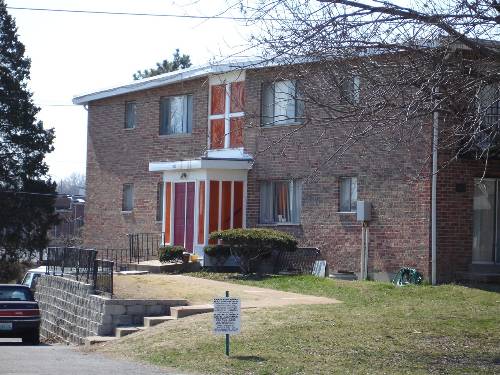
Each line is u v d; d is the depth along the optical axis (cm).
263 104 2717
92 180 3538
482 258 2372
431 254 2302
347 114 1360
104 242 3453
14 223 4416
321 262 2570
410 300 2019
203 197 2841
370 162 2467
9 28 4447
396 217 2398
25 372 1348
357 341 1532
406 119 1334
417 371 1300
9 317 2166
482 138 1561
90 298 2089
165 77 3102
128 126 3378
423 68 1323
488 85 1381
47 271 2731
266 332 1619
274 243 2511
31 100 4512
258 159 2786
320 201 2616
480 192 2375
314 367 1338
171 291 2189
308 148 2619
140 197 3284
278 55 1346
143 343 1680
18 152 4462
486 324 1686
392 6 1288
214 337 1611
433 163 2231
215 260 2752
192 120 3058
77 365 1453
